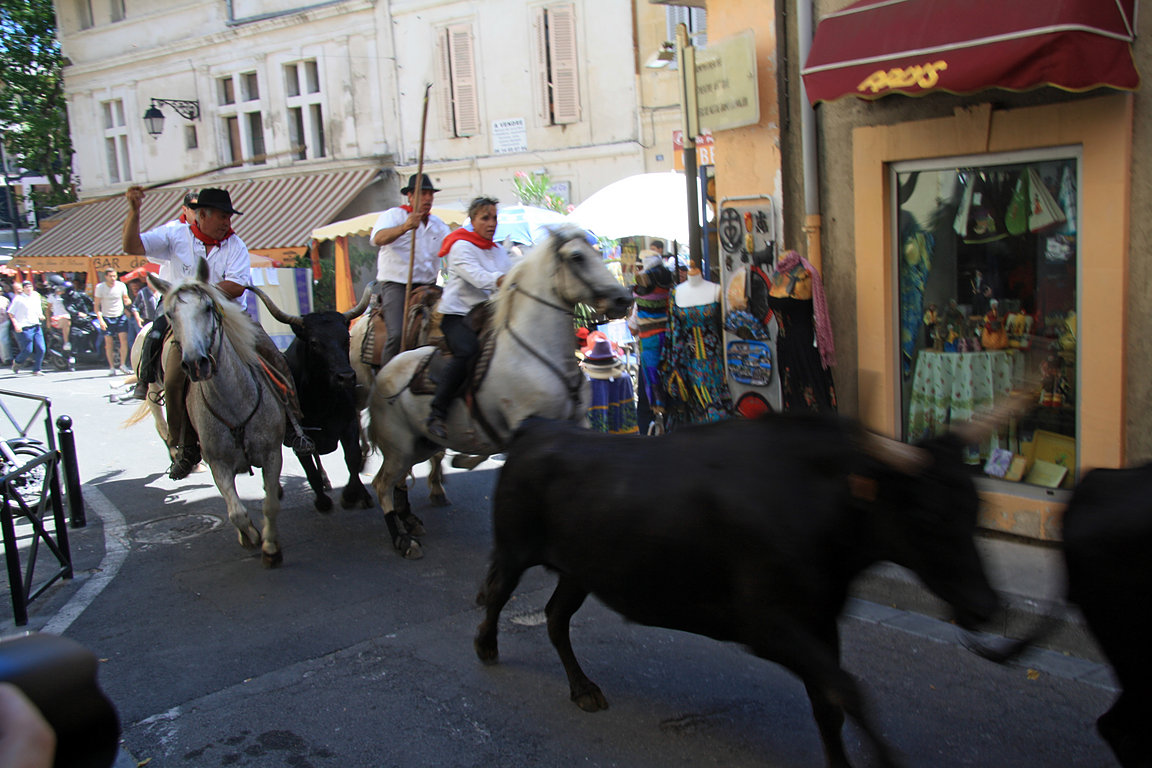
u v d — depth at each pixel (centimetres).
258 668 494
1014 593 508
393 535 673
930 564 288
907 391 665
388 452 670
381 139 1950
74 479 784
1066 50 461
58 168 2852
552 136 1736
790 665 308
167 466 1022
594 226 1230
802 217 702
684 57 794
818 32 589
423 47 1853
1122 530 298
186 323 557
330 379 680
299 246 1783
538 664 483
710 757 389
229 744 417
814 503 305
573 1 1662
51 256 2258
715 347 791
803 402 673
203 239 699
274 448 646
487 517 763
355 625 547
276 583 625
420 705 445
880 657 477
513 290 581
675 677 464
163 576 650
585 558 363
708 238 891
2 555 709
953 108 591
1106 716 315
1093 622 312
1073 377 569
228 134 2230
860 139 644
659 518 333
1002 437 607
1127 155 509
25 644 139
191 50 2211
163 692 469
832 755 330
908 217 644
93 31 2412
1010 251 592
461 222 1447
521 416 573
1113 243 520
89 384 1744
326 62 1988
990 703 425
